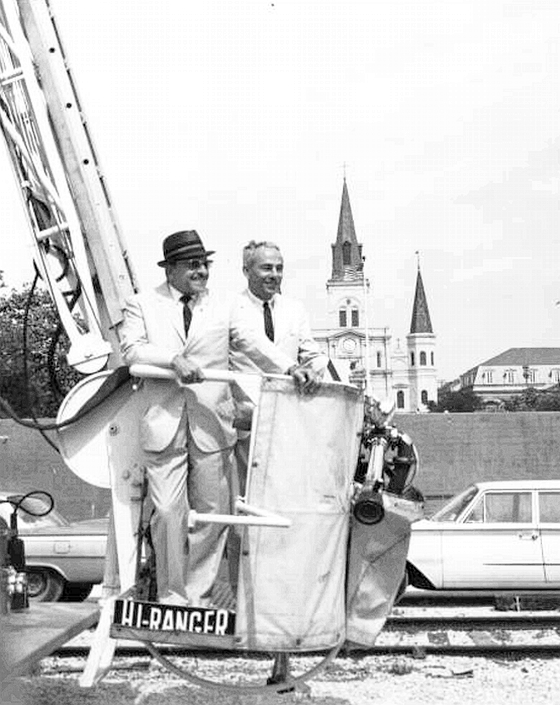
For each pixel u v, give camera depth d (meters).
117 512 7.62
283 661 7.77
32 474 32.66
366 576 7.57
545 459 35.66
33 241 8.54
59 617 7.82
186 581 7.47
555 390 183.12
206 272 7.75
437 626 14.22
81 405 7.71
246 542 7.21
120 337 8.59
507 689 10.16
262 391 7.23
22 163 8.63
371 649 11.91
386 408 7.84
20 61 8.59
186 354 7.65
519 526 16.61
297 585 7.19
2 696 5.80
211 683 7.78
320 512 7.24
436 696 9.82
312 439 7.23
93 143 8.68
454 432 35.81
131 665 10.95
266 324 8.38
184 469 7.50
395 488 7.81
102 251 8.60
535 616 15.09
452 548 16.55
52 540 16.22
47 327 9.63
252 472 7.23
